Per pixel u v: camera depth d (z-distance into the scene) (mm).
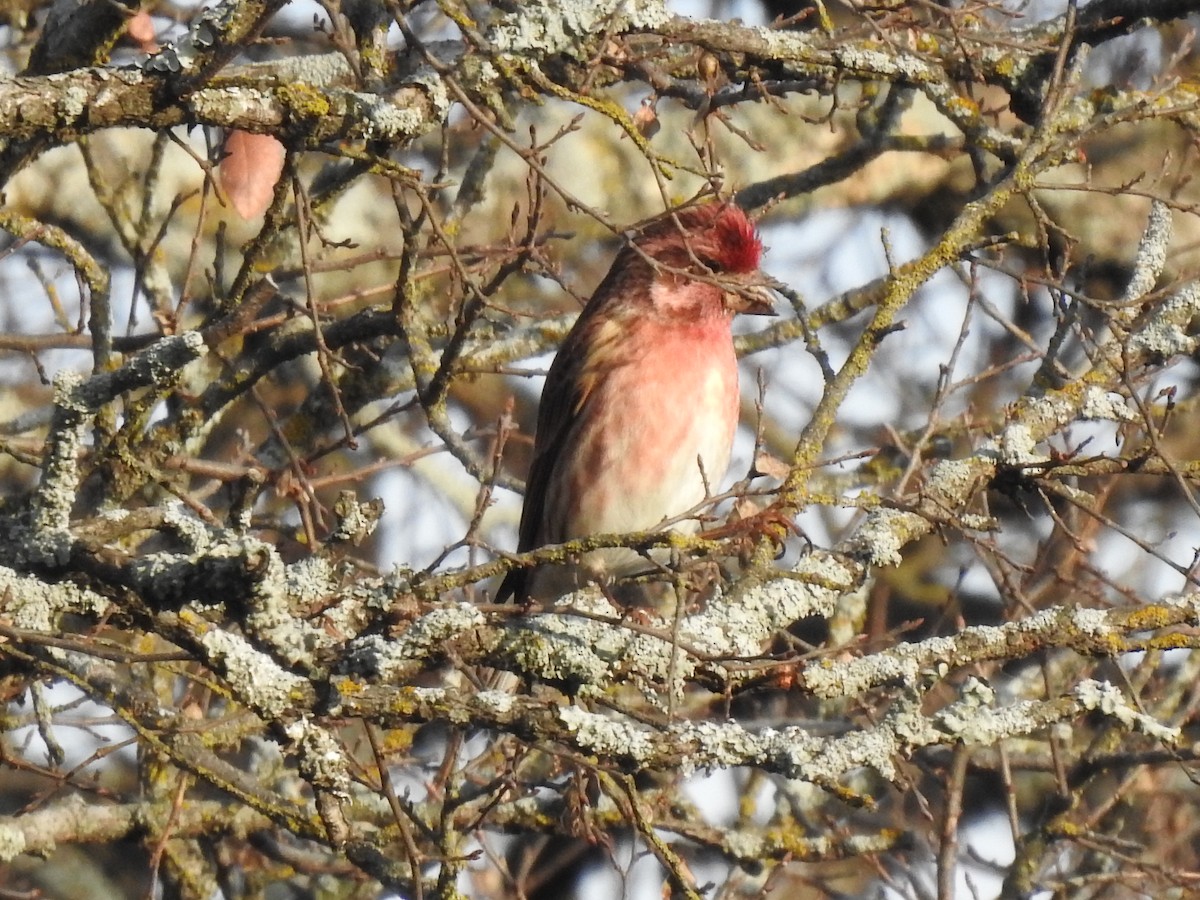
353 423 13141
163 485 9734
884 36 10648
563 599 8156
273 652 7152
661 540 7195
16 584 7133
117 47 11383
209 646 7023
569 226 18375
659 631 7457
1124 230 18625
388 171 8617
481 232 17688
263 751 11797
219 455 17000
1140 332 9539
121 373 7402
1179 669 12891
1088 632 7953
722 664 7828
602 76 10852
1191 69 16609
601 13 9844
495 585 15695
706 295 11656
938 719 7602
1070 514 12562
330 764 7105
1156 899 11898
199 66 7918
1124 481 16406
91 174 12500
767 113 18969
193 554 7031
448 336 12445
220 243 11688
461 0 10805
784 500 8055
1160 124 18969
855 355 8719
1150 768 13516
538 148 9539
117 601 7238
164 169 17297
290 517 13484
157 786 11266
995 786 15273
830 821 12000
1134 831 13500
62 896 15023
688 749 7395
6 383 16078
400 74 10758
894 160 19172
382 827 11344
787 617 8289
